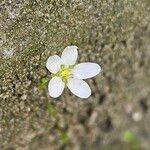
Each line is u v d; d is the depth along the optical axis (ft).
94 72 0.21
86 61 0.24
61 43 0.22
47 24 0.21
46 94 0.23
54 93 0.20
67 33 0.22
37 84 0.22
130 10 0.23
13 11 0.21
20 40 0.21
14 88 0.22
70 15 0.22
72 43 0.23
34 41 0.21
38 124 0.24
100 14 0.23
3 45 0.21
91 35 0.23
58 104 0.24
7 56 0.21
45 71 0.22
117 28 0.24
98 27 0.23
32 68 0.22
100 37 0.23
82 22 0.22
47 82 0.22
